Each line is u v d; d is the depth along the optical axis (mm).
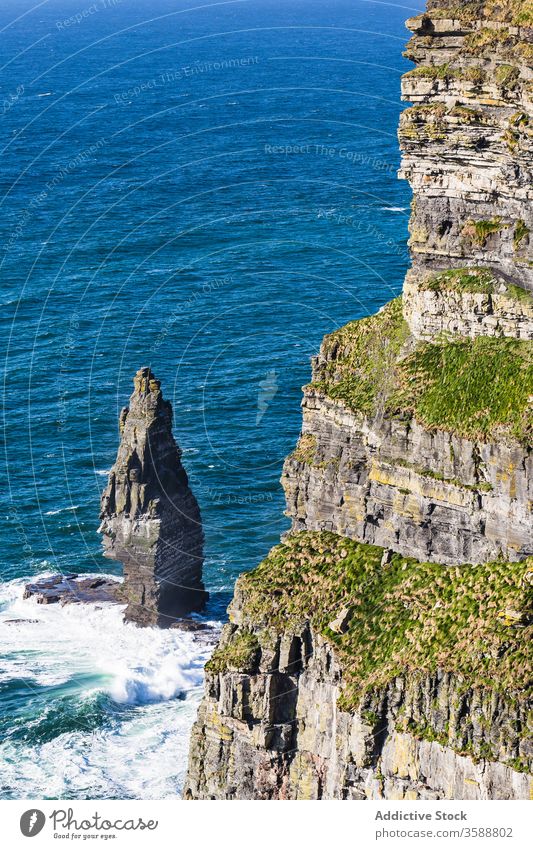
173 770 162875
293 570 129375
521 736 108562
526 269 121125
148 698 177500
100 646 186125
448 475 120812
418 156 125688
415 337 127438
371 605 123625
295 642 124875
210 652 186000
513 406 117812
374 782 117812
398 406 124375
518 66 119438
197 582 195875
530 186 119750
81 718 171500
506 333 122062
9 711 173000
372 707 116812
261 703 125375
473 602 116500
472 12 122750
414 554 124438
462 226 124875
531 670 109625
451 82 122688
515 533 116938
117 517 193250
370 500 127875
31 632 190000
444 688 113125
